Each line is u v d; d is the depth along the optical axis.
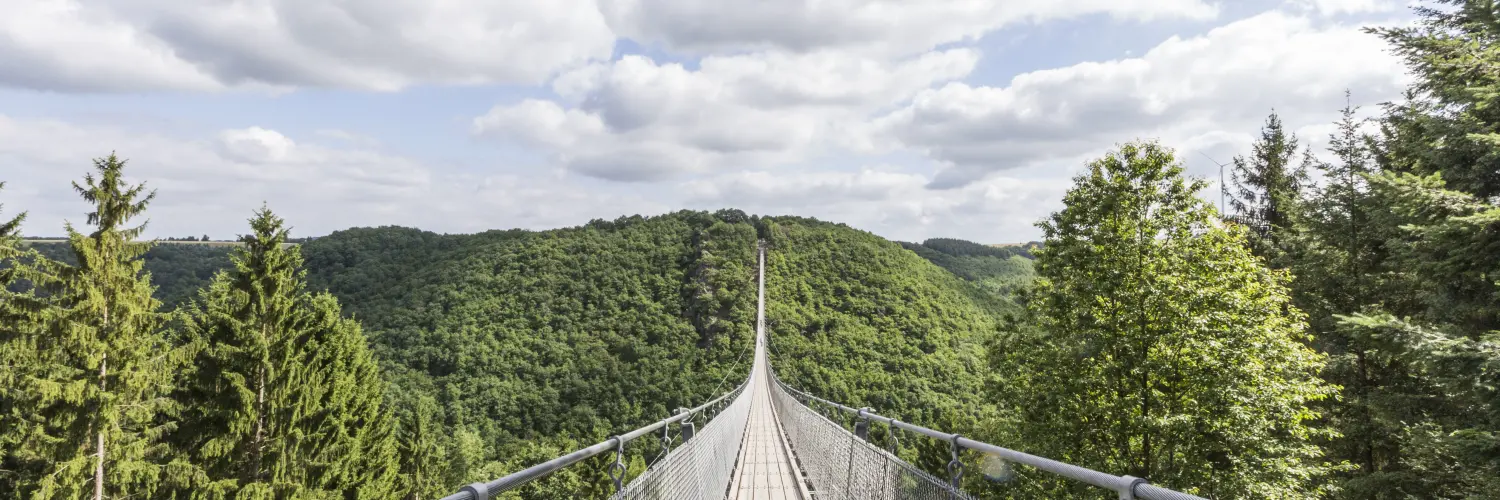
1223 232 11.98
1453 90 8.38
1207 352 10.92
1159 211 12.15
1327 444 12.56
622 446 3.26
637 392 71.62
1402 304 11.66
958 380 57.19
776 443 13.67
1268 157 18.30
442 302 89.00
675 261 106.94
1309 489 11.29
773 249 107.50
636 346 85.00
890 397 52.53
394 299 92.06
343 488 21.27
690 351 84.31
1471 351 6.73
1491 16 8.02
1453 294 8.58
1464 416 9.36
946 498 3.51
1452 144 8.54
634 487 3.40
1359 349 11.58
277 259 17.94
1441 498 9.47
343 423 22.53
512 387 70.69
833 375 59.44
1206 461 10.78
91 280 14.14
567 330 87.44
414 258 103.06
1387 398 10.22
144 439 14.88
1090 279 12.12
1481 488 8.23
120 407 14.24
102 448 14.09
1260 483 10.48
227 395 16.94
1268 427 10.82
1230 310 11.40
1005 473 3.37
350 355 25.84
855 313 87.69
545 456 54.75
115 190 14.38
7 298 13.54
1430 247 8.19
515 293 91.19
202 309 20.16
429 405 61.94
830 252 108.69
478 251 101.31
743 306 90.88
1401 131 10.68
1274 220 17.97
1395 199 7.98
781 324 86.38
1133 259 11.73
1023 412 13.70
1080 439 12.15
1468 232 7.39
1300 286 13.36
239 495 16.23
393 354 75.88
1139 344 11.31
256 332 17.16
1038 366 13.16
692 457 5.20
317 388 19.80
